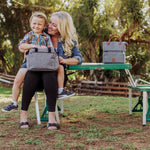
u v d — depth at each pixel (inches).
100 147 108.3
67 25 143.4
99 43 356.8
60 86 138.8
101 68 149.4
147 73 391.9
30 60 129.3
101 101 262.1
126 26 362.6
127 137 126.0
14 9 406.0
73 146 109.5
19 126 143.3
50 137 124.6
